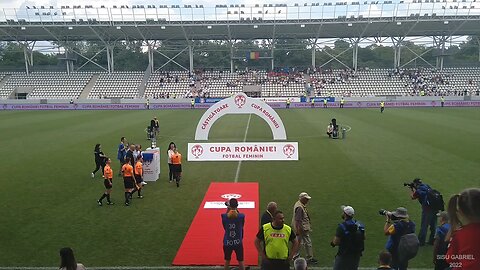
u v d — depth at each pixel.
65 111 51.97
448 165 17.91
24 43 65.00
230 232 7.93
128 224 11.17
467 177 15.77
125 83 64.12
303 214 8.80
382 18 55.28
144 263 8.81
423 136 26.47
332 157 20.06
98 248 9.60
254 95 62.66
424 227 9.54
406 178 15.73
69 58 64.94
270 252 6.86
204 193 14.10
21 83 63.94
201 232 10.52
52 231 10.70
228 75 66.25
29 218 11.73
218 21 56.56
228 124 35.31
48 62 85.06
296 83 64.00
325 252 9.29
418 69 65.62
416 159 19.27
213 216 11.70
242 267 8.07
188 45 65.44
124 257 9.10
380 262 5.91
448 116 40.28
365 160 19.23
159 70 67.62
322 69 67.94
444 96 56.94
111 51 65.62
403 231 7.48
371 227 10.71
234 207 7.98
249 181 15.65
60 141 25.92
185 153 21.66
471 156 19.75
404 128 30.81
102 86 63.47
